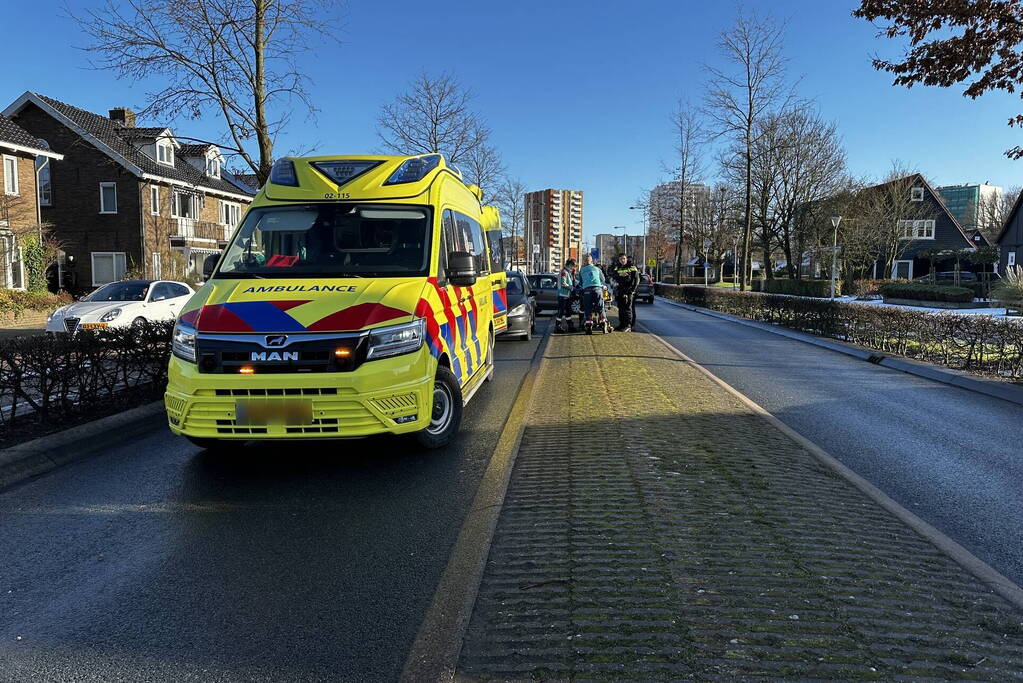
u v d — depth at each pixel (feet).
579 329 58.18
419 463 17.72
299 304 16.35
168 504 14.88
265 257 19.34
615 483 15.07
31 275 81.56
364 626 9.75
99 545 12.71
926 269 167.12
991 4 26.91
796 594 9.96
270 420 15.43
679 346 46.93
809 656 8.34
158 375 25.90
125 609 10.32
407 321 16.57
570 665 8.23
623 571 10.76
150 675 8.62
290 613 10.14
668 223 172.35
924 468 17.66
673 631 8.95
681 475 15.55
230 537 13.04
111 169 106.01
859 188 132.36
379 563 11.84
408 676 8.27
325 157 22.04
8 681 8.52
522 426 20.98
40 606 10.43
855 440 20.54
